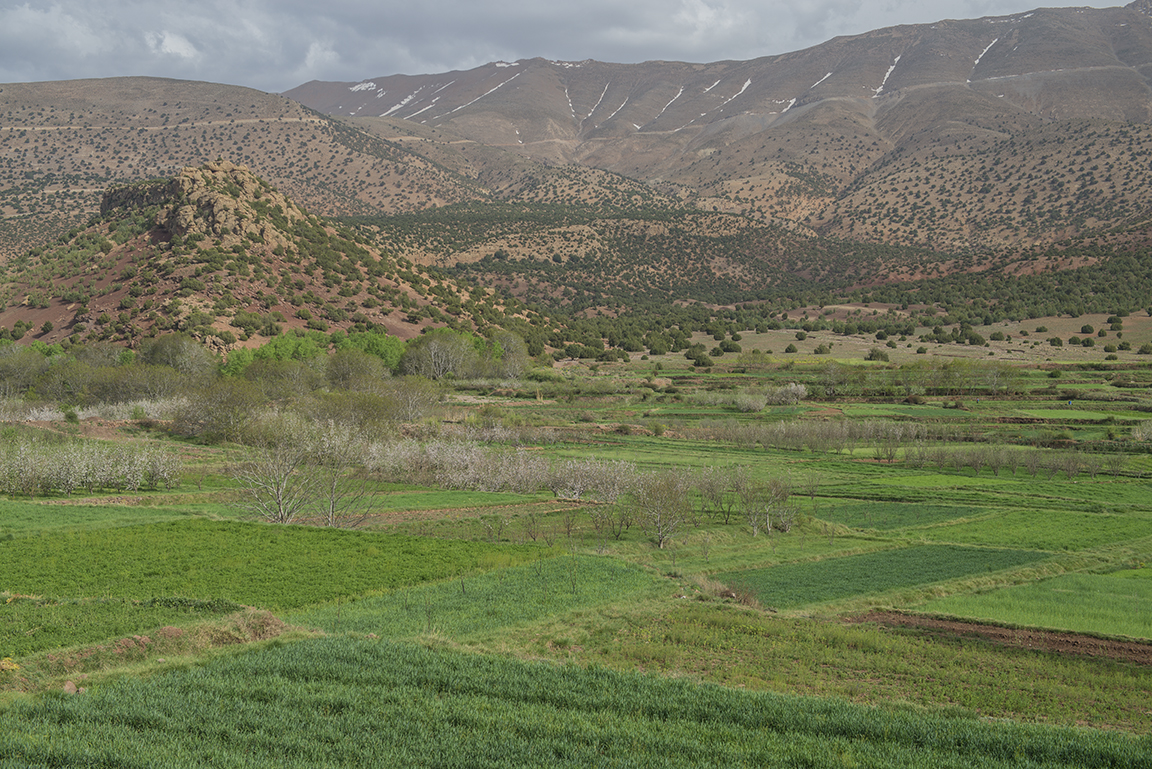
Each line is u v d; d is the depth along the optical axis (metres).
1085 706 22.91
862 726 18.95
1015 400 112.75
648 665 25.44
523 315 198.50
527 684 21.17
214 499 57.84
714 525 56.06
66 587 31.44
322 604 31.14
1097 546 50.56
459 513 55.97
